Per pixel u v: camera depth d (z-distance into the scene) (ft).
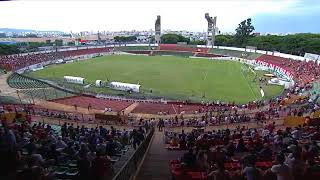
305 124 113.50
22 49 502.79
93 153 53.83
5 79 276.21
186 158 50.11
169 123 159.12
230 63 457.68
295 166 41.88
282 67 394.11
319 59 379.14
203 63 447.83
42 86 258.98
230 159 55.72
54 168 49.42
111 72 349.00
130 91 253.85
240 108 198.90
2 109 144.56
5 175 40.29
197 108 208.03
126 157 67.51
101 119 158.20
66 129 91.56
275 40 562.25
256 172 38.42
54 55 469.57
